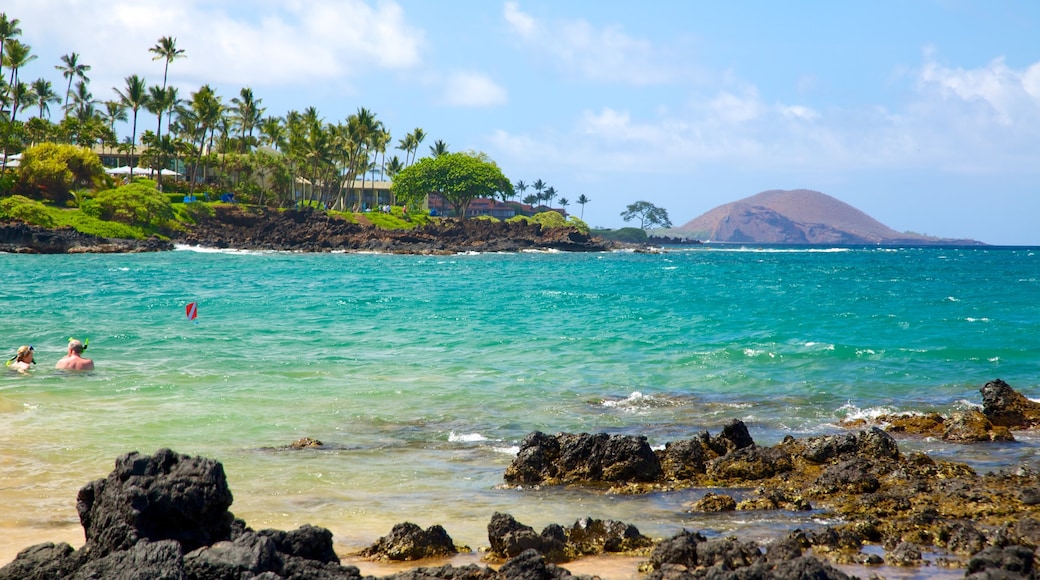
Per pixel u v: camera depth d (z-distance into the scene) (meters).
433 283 73.44
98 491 8.49
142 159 149.12
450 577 8.56
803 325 38.66
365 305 48.94
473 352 29.36
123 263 93.62
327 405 19.94
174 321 37.34
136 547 7.50
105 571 7.38
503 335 34.25
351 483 13.85
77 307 43.06
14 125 130.75
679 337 34.00
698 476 14.38
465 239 166.25
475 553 10.48
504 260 132.62
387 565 10.07
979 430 17.30
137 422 17.52
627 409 20.16
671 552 9.43
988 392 18.83
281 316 41.56
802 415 19.61
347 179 178.25
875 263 149.00
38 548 8.34
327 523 11.82
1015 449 16.28
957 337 33.47
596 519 11.45
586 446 14.48
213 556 7.47
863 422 18.73
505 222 176.50
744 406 20.56
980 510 11.77
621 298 56.66
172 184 146.88
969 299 56.47
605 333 35.44
